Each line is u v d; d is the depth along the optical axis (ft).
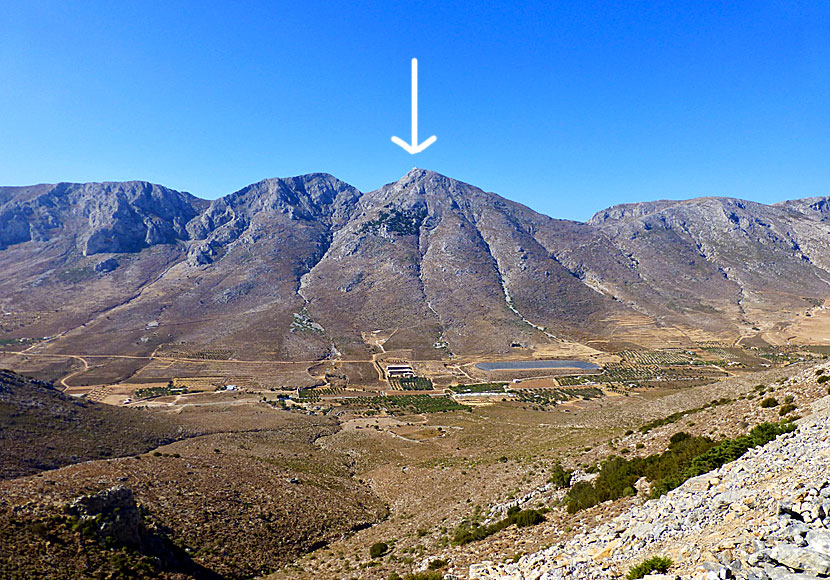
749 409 118.32
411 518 140.67
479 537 93.20
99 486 139.44
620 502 80.59
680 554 41.06
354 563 107.34
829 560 28.91
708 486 61.93
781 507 40.45
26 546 94.38
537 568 56.85
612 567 46.73
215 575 110.22
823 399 100.22
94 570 94.89
